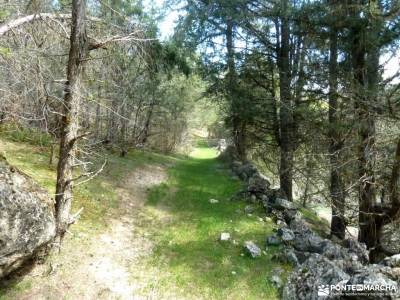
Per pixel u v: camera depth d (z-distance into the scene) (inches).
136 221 451.2
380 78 430.6
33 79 283.4
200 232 432.1
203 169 900.0
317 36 484.1
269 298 296.4
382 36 395.9
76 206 421.7
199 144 2079.2
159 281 315.9
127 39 292.5
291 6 460.4
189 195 598.5
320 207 862.5
